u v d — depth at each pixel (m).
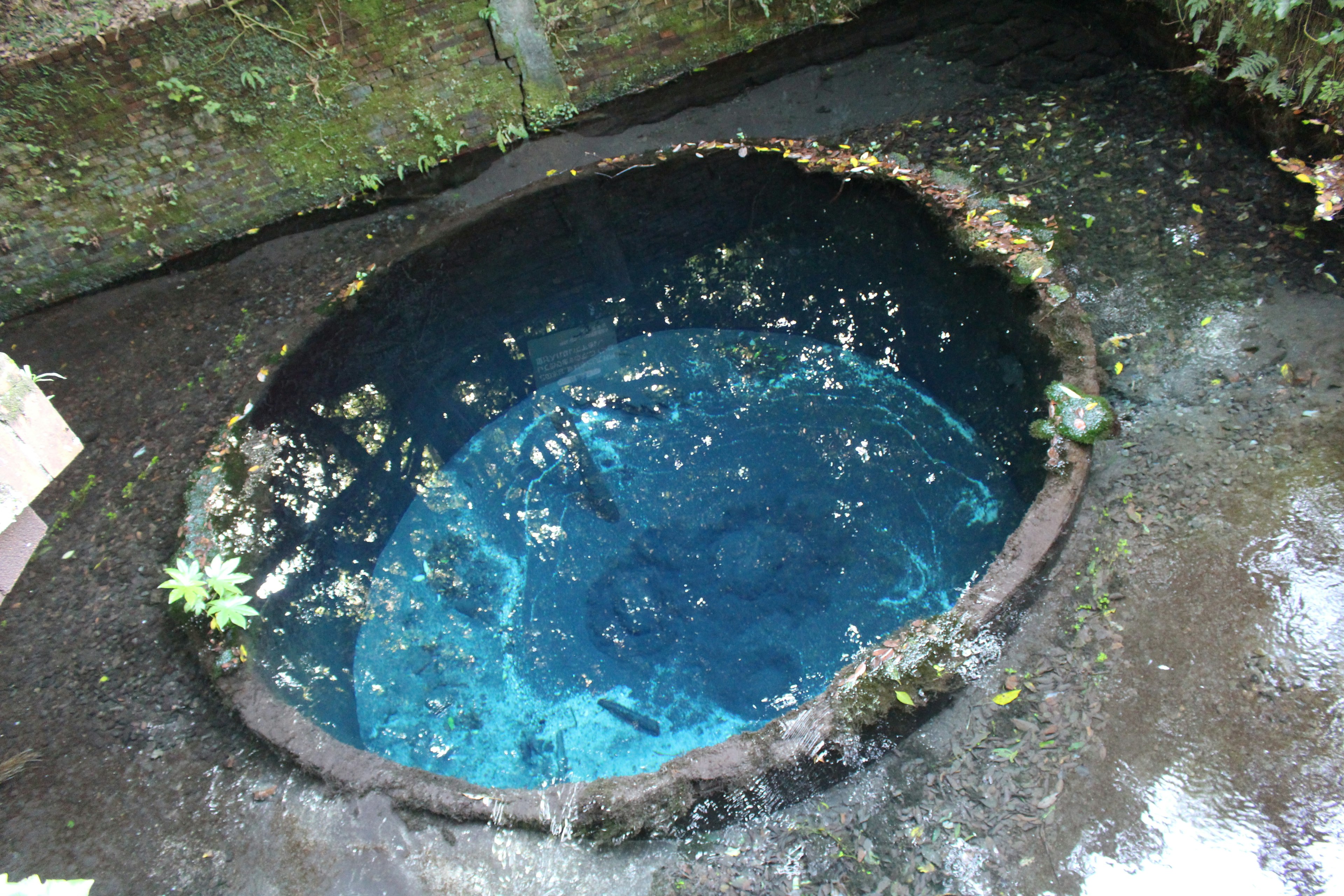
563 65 6.22
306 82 5.80
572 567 5.77
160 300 6.03
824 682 4.88
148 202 5.93
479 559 5.86
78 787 3.74
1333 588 3.22
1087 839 2.94
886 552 5.33
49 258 5.92
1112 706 3.22
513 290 6.50
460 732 5.02
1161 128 5.27
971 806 3.11
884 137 5.92
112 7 5.34
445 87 6.12
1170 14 5.42
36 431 1.82
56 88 5.36
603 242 6.52
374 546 5.68
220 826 3.51
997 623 3.48
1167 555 3.55
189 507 4.68
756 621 5.26
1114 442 4.02
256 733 3.72
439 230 6.12
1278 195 4.61
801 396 6.32
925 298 5.71
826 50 6.39
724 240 6.54
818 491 5.77
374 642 5.34
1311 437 3.68
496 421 6.49
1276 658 3.14
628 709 5.04
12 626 4.36
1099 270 4.74
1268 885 2.71
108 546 4.64
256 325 5.75
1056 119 5.62
